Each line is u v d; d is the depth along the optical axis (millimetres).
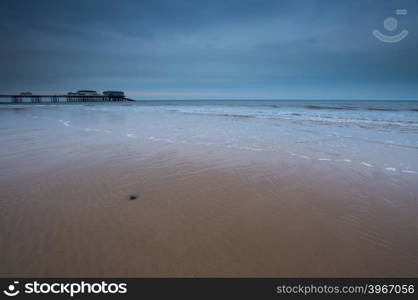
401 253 2740
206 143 8688
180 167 5859
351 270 2512
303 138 9758
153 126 13570
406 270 2502
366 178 5184
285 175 5367
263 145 8406
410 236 3061
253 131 11695
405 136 10156
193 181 4941
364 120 16797
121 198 4074
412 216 3562
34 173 5273
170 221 3379
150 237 2988
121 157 6695
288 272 2484
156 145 8273
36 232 3021
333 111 26797
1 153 7016
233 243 2912
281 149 7805
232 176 5273
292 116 20562
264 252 2762
